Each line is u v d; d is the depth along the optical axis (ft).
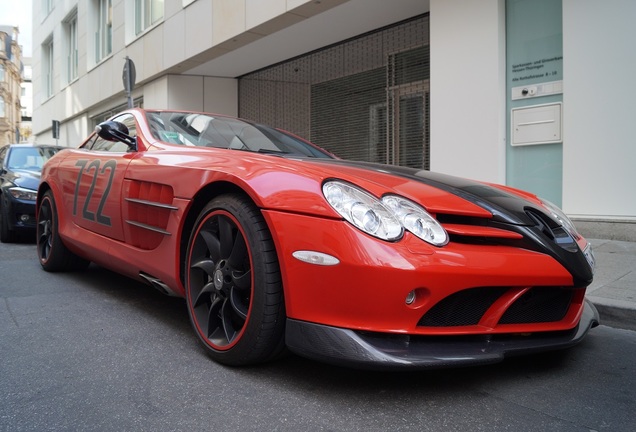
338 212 6.81
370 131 32.09
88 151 13.87
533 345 7.41
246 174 7.94
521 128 20.27
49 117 78.69
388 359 6.44
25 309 11.46
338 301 6.69
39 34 82.53
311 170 7.61
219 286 8.18
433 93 22.57
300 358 8.55
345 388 7.43
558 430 6.41
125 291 13.24
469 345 7.02
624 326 11.10
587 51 18.37
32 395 7.15
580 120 18.62
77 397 7.08
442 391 7.45
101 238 11.89
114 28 51.34
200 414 6.60
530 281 7.18
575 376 8.23
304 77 37.14
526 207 8.34
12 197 21.83
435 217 7.28
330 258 6.71
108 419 6.47
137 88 48.44
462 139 21.62
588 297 11.95
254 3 30.50
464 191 8.34
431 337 6.95
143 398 7.06
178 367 8.14
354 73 33.12
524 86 20.22
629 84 17.57
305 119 37.14
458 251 6.84
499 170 20.56
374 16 28.55
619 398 7.41
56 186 14.56
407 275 6.45
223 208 8.09
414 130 29.27
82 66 62.03
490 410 6.89
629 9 17.47
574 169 18.83
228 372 7.94
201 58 37.52
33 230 22.22
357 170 8.35
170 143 10.83
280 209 7.23
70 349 8.96
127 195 10.68
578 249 8.15
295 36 32.17
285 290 7.14
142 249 10.28
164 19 40.75
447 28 21.97
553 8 19.49
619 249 16.90
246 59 37.73
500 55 20.45
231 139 11.72
